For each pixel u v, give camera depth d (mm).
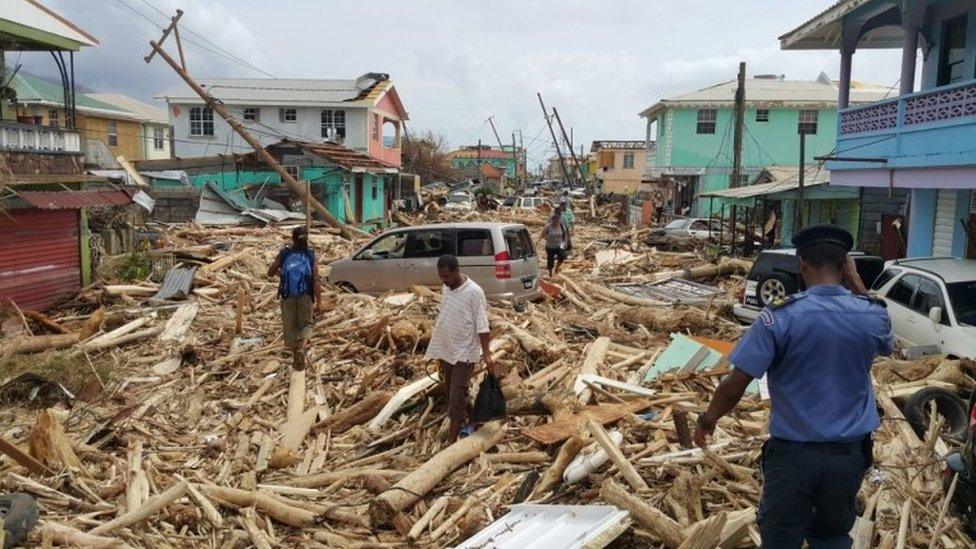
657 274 19391
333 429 7918
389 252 14500
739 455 5988
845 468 3377
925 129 12492
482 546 4918
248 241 22531
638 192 53156
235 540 5480
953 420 6945
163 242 21359
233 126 28391
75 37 15680
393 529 5703
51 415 6852
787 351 3461
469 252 13664
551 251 18234
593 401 7961
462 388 6961
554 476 6004
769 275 12633
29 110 35438
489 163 95062
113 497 6172
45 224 14273
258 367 9828
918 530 5055
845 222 21266
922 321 9141
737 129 27922
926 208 14469
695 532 4398
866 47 18500
